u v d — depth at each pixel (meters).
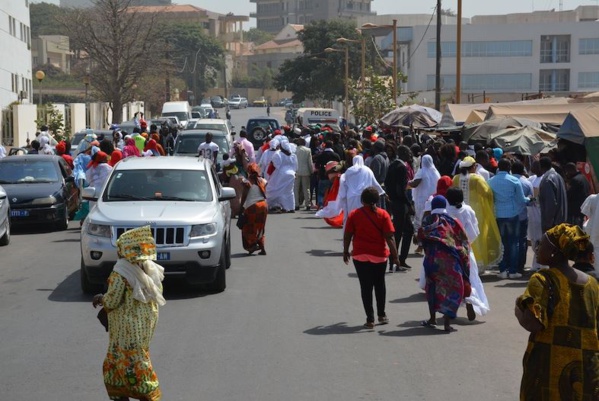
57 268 16.75
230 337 11.15
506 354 10.38
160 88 92.94
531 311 6.25
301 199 28.88
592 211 14.45
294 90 113.75
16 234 22.05
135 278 7.55
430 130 36.12
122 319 7.54
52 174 23.44
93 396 8.71
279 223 24.62
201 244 13.73
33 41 128.75
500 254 15.51
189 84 160.50
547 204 15.42
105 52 67.38
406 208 16.56
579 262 6.55
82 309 12.95
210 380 9.21
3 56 58.66
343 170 21.45
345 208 18.16
